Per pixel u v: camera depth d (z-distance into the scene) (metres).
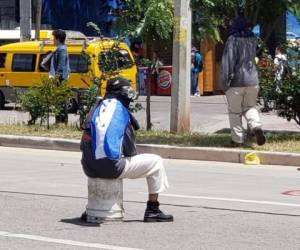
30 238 9.29
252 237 9.42
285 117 19.16
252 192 12.95
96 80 20.48
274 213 11.05
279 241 9.20
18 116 26.78
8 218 10.60
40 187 13.41
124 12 20.75
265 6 18.20
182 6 19.53
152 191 10.24
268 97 18.61
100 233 9.57
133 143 10.02
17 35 38.53
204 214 10.95
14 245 8.91
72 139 19.22
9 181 14.12
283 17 19.27
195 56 37.91
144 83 37.62
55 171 15.53
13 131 20.66
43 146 19.31
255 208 11.44
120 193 10.21
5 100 30.88
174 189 13.27
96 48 28.12
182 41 19.66
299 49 18.81
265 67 18.88
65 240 9.16
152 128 22.02
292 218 10.66
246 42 16.58
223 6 18.64
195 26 19.92
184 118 19.95
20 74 30.38
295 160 16.11
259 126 16.86
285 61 18.78
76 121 22.86
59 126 21.41
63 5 40.84
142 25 20.39
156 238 9.30
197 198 12.33
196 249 8.74
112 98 9.96
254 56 16.72
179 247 8.84
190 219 10.56
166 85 38.38
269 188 13.40
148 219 10.30
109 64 20.38
